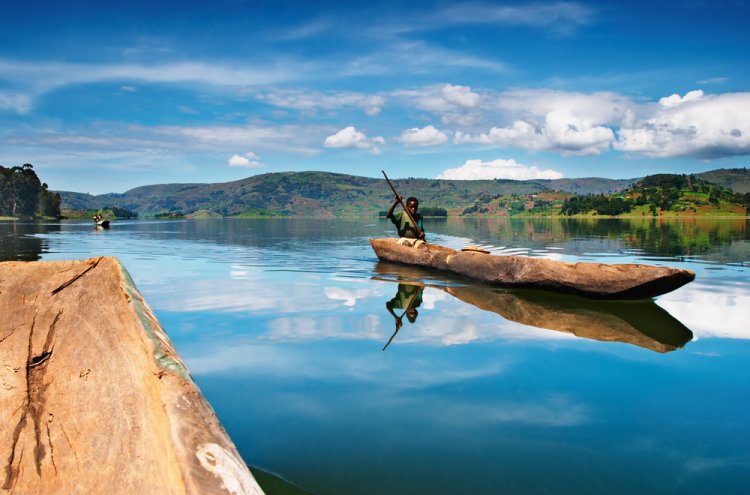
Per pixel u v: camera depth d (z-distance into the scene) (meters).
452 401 2.89
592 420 2.66
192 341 4.21
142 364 1.68
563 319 5.13
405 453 2.27
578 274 6.29
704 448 2.36
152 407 1.56
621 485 2.03
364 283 7.57
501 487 1.98
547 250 14.62
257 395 2.97
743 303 6.12
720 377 3.35
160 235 24.80
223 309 5.56
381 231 32.28
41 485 1.47
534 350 3.95
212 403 2.85
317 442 2.36
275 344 4.11
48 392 1.67
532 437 2.45
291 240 20.22
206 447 1.45
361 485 1.99
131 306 1.86
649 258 11.90
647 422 2.64
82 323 1.84
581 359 3.72
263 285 7.35
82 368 1.72
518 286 7.03
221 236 24.06
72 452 1.53
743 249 14.62
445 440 2.41
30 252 13.39
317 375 3.33
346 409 2.77
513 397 2.97
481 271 7.63
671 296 6.58
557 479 2.06
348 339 4.26
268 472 2.08
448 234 26.36
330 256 12.45
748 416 2.73
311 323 4.87
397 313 5.35
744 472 2.14
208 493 1.34
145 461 1.47
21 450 1.54
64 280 1.96
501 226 44.44
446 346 4.05
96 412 1.61
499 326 4.77
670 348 4.05
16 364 1.73
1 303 1.88
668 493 1.96
